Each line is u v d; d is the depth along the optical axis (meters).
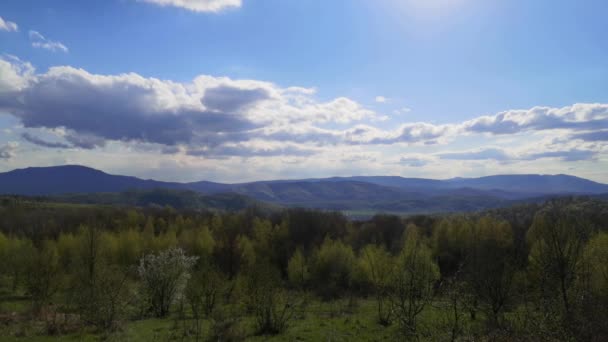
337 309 34.53
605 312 13.58
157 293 33.06
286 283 58.22
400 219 97.56
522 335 13.44
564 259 19.06
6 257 50.25
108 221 92.56
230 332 22.33
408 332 16.81
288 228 86.88
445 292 15.05
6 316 28.11
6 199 132.75
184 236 68.69
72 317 26.42
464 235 61.00
